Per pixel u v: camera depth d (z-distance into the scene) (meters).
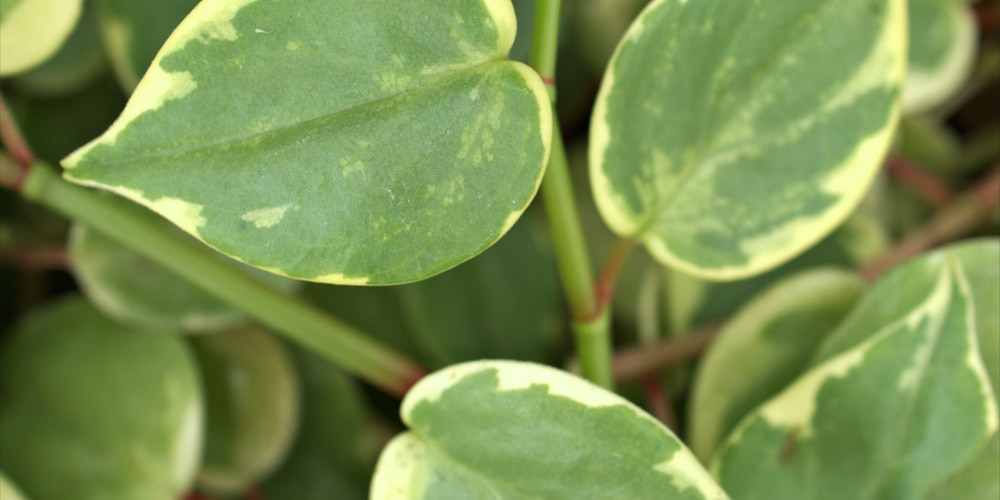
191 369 0.26
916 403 0.24
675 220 0.24
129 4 0.26
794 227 0.24
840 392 0.24
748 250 0.24
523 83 0.22
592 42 0.29
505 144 0.22
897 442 0.24
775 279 0.28
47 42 0.23
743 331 0.26
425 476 0.23
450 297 0.27
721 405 0.26
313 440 0.28
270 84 0.21
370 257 0.21
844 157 0.24
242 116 0.21
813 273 0.26
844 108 0.24
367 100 0.21
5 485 0.24
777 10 0.23
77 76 0.28
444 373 0.23
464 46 0.22
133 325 0.27
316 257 0.21
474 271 0.28
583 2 0.29
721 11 0.23
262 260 0.21
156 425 0.26
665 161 0.24
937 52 0.30
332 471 0.28
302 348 0.28
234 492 0.28
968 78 0.31
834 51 0.23
